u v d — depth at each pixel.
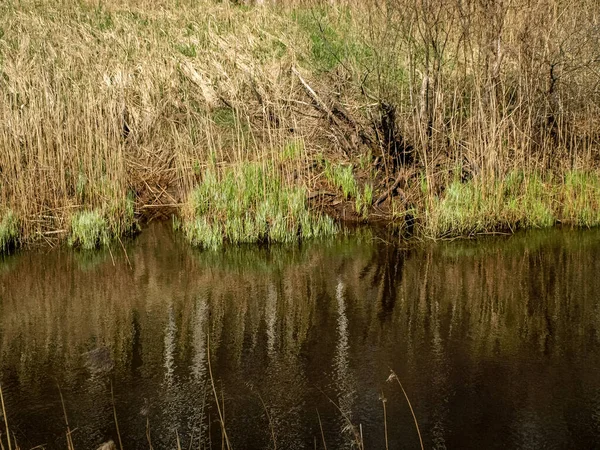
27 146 8.88
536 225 8.87
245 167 9.05
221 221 8.76
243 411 5.02
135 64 12.13
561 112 9.30
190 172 9.66
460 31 9.83
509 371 5.50
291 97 10.91
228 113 11.08
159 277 7.57
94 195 9.04
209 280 7.49
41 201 8.77
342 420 4.90
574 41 9.70
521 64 9.32
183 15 14.58
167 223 9.33
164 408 5.07
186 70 11.92
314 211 9.30
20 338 6.16
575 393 5.19
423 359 5.72
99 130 9.09
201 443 4.66
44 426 4.86
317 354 5.83
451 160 9.42
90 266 7.91
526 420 4.87
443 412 4.98
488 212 8.76
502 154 9.05
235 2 16.28
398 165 9.62
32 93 9.14
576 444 4.61
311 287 7.25
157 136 10.66
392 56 9.87
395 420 4.89
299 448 4.60
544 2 9.33
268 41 13.10
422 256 8.06
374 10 11.11
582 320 6.37
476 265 7.75
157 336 6.19
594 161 9.50
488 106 9.23
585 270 7.52
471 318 6.46
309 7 15.16
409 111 9.91
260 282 7.41
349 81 10.91
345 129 10.23
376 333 6.20
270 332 6.24
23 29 13.01
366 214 9.24
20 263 7.98
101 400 5.18
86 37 12.88
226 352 5.89
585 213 8.84
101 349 5.93
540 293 6.96
